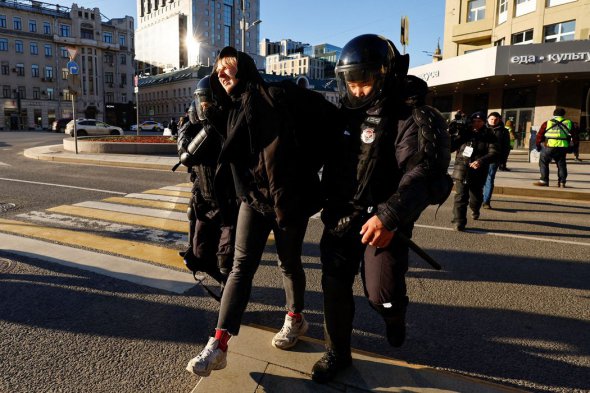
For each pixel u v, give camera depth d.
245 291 2.18
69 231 5.09
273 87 2.04
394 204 1.72
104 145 16.80
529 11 23.42
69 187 8.70
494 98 25.44
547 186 9.52
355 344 2.67
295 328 2.47
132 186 8.99
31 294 3.26
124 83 74.62
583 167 14.57
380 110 1.89
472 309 3.23
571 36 21.69
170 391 2.15
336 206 2.02
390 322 2.08
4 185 8.84
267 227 2.25
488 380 2.32
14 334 2.67
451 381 2.18
